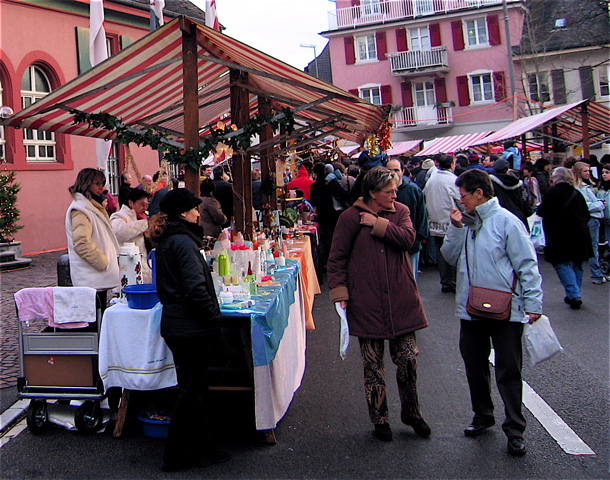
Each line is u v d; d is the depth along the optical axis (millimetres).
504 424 4367
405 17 41562
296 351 5730
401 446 4449
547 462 4152
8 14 16562
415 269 8406
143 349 4594
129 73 6062
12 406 5430
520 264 4301
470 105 41094
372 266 4559
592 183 12000
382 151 9680
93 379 4762
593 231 10062
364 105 7051
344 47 43219
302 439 4629
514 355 4336
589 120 17156
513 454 4258
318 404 5344
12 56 16672
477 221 4465
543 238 10203
